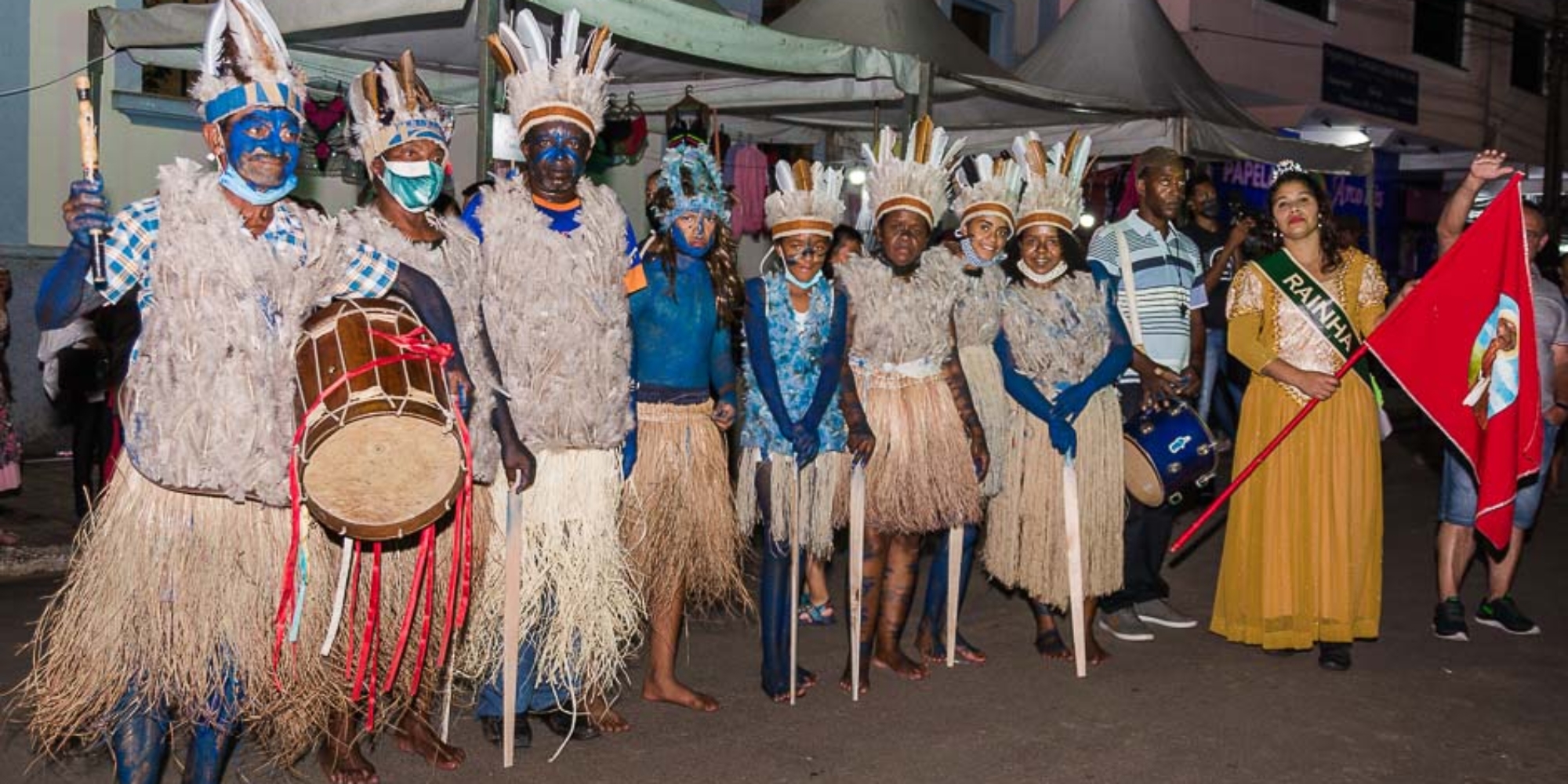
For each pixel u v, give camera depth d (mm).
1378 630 5824
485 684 4387
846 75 7145
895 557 5203
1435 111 20656
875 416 4867
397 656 3496
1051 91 8734
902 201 4750
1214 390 9352
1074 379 5199
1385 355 5203
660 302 4359
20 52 9133
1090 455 5254
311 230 3359
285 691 3377
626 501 4387
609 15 6051
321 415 3215
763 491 4719
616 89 9438
